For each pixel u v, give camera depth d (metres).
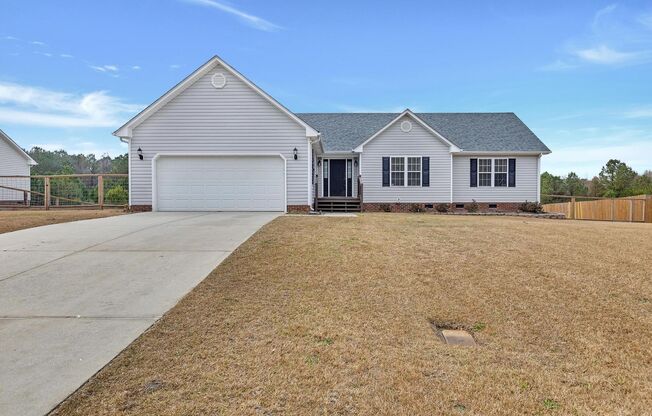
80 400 2.85
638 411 2.93
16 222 10.92
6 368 3.29
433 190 19.50
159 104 15.03
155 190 15.15
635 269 6.51
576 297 5.29
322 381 3.19
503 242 8.32
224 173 15.20
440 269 6.33
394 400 2.96
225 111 15.16
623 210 19.67
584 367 3.60
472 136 21.06
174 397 2.91
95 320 4.32
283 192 15.21
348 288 5.42
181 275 5.93
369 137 19.64
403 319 4.53
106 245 7.93
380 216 13.61
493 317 4.66
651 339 4.19
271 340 3.90
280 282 5.60
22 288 5.37
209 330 4.09
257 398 2.93
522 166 20.11
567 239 8.83
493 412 2.86
